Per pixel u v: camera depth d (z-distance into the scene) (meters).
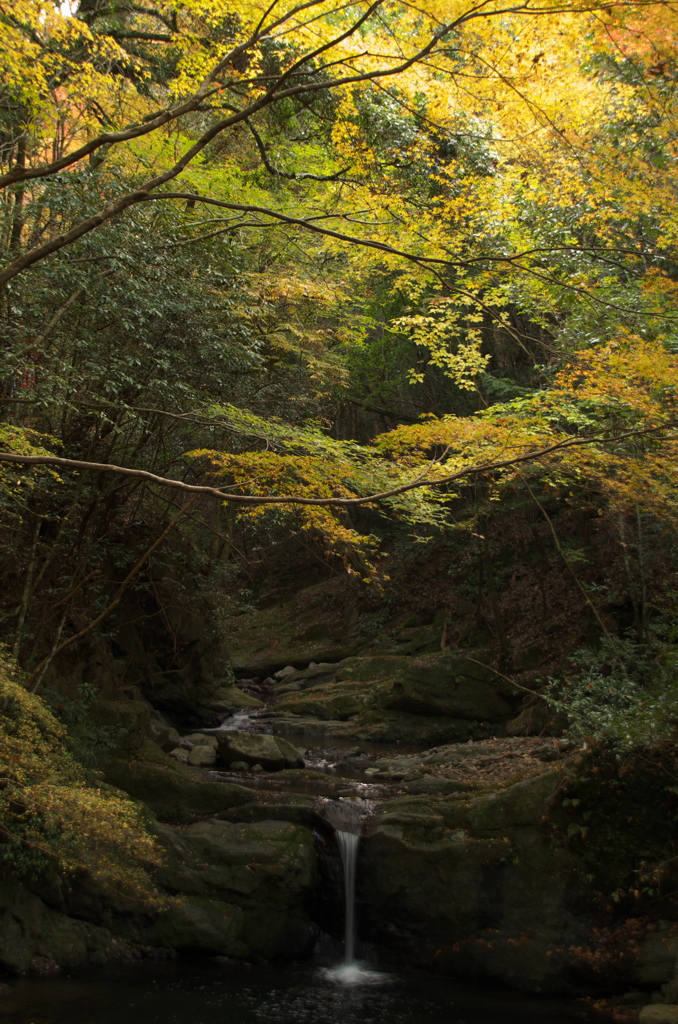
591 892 8.59
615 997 7.89
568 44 6.13
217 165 11.84
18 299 8.61
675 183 8.27
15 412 9.45
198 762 13.93
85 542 12.14
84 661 12.90
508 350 19.12
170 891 9.02
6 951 7.86
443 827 9.52
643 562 13.66
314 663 23.59
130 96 10.05
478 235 8.98
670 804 8.79
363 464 7.96
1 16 6.94
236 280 11.05
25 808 8.00
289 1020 7.43
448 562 23.16
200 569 17.92
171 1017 7.32
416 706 17.30
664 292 7.17
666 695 9.05
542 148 7.66
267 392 12.70
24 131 8.99
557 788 9.17
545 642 17.38
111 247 8.45
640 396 8.43
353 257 11.58
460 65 6.59
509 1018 7.61
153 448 12.79
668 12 5.50
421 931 9.08
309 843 9.80
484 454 8.29
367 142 9.34
